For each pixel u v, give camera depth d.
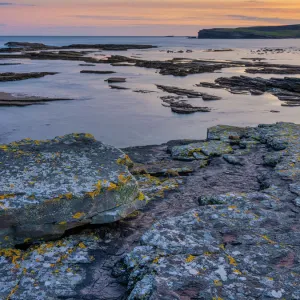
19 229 8.01
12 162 9.58
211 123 34.78
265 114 39.62
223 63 102.81
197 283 6.20
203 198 10.45
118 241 8.59
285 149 15.52
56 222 8.24
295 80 58.47
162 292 5.93
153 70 86.38
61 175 9.09
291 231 8.06
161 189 12.25
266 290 6.06
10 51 155.50
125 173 9.52
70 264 7.61
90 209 8.57
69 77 70.69
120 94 51.06
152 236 7.74
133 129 31.86
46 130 31.34
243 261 6.86
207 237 7.72
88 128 32.16
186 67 88.94
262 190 10.81
